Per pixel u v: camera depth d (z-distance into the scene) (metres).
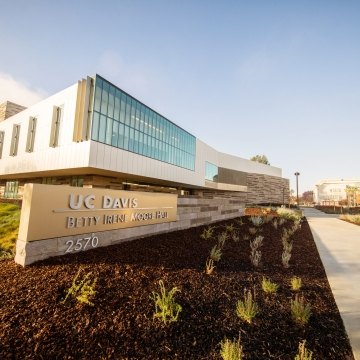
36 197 4.38
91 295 3.44
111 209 6.00
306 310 3.48
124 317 3.13
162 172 22.23
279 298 4.20
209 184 34.38
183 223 9.25
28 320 2.81
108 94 15.80
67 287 3.57
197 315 3.43
